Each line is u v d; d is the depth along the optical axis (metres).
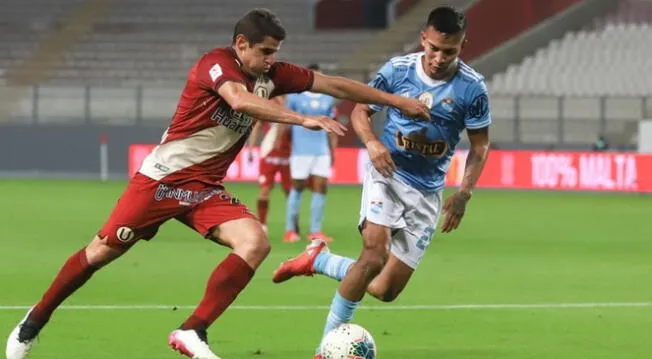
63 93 120.94
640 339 31.41
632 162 94.50
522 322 34.19
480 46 121.44
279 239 58.69
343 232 63.41
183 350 24.42
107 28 133.88
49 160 113.56
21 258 50.03
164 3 136.12
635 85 119.00
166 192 25.00
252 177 102.12
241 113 24.72
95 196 88.62
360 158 100.31
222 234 25.16
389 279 28.59
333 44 128.88
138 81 127.06
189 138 24.88
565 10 124.62
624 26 125.06
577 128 111.00
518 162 97.81
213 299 24.72
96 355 28.17
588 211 81.62
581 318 35.06
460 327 33.12
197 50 131.00
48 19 134.88
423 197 27.92
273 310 35.72
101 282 41.91
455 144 28.00
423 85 27.09
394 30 129.12
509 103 113.00
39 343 29.53
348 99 25.50
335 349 24.08
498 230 66.88
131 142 112.38
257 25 24.06
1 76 127.44
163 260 49.41
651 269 48.75
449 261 50.94
